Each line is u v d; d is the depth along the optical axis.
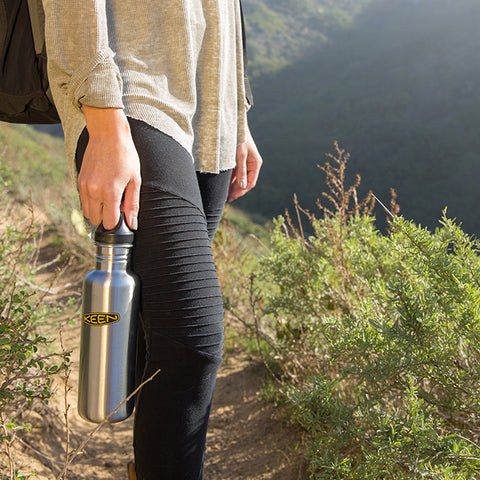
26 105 1.31
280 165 63.81
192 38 1.29
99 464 1.93
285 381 2.42
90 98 1.05
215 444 2.14
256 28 120.69
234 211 15.88
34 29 1.20
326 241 2.29
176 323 1.07
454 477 1.11
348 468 1.29
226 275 3.15
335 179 2.21
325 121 75.75
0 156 2.95
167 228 1.08
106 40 1.11
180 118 1.19
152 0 1.21
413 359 1.33
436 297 1.38
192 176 1.16
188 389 1.09
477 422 1.43
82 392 1.06
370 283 1.95
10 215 2.63
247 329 2.85
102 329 1.04
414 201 48.78
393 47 99.62
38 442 1.90
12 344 1.39
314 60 104.12
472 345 1.40
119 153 1.05
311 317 2.23
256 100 89.44
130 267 1.09
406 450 1.19
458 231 1.47
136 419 1.12
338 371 1.94
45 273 4.43
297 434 2.09
